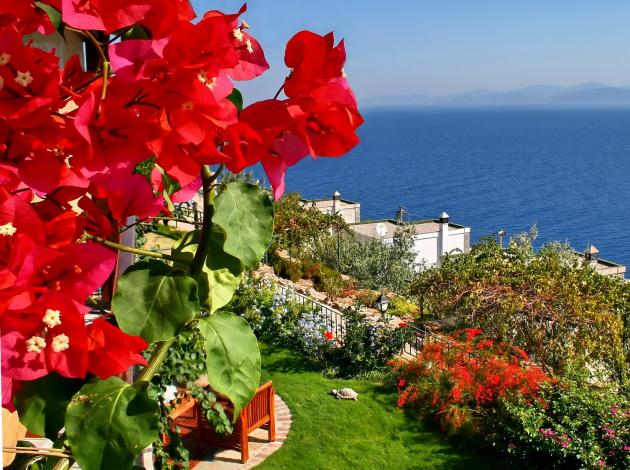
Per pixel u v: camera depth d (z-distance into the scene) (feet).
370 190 389.39
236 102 3.61
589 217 307.99
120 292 3.55
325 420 31.45
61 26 2.91
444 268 47.55
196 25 2.66
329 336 38.40
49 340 2.77
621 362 38.37
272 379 36.01
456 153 635.66
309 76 2.99
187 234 4.17
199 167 2.84
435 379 32.53
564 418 27.94
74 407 3.30
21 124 2.52
